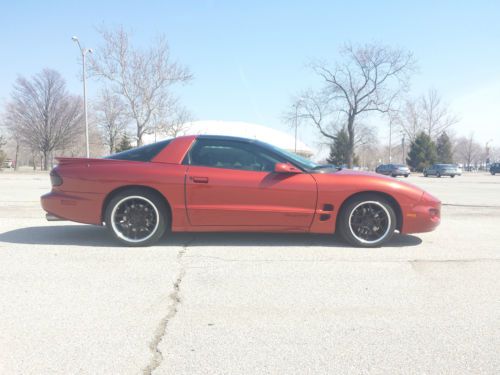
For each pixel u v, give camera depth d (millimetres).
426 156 61031
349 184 4789
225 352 2432
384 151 97688
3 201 9594
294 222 4805
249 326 2775
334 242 5152
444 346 2529
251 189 4734
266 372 2225
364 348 2494
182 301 3191
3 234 5594
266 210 4746
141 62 36656
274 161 4910
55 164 5109
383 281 3697
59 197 4906
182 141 4984
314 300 3238
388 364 2318
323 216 4801
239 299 3244
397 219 4941
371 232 4934
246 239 5281
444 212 8453
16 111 47219
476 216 7840
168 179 4730
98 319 2857
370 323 2840
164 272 3891
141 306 3088
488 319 2916
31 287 3461
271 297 3291
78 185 4848
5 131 48938
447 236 5688
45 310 2996
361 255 4562
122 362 2312
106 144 52000
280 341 2572
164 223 4848
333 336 2645
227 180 4738
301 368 2268
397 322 2857
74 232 5750
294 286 3547
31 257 4383
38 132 47844
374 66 45562
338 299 3262
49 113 47688
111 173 4785
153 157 4918
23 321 2812
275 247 4875
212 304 3141
